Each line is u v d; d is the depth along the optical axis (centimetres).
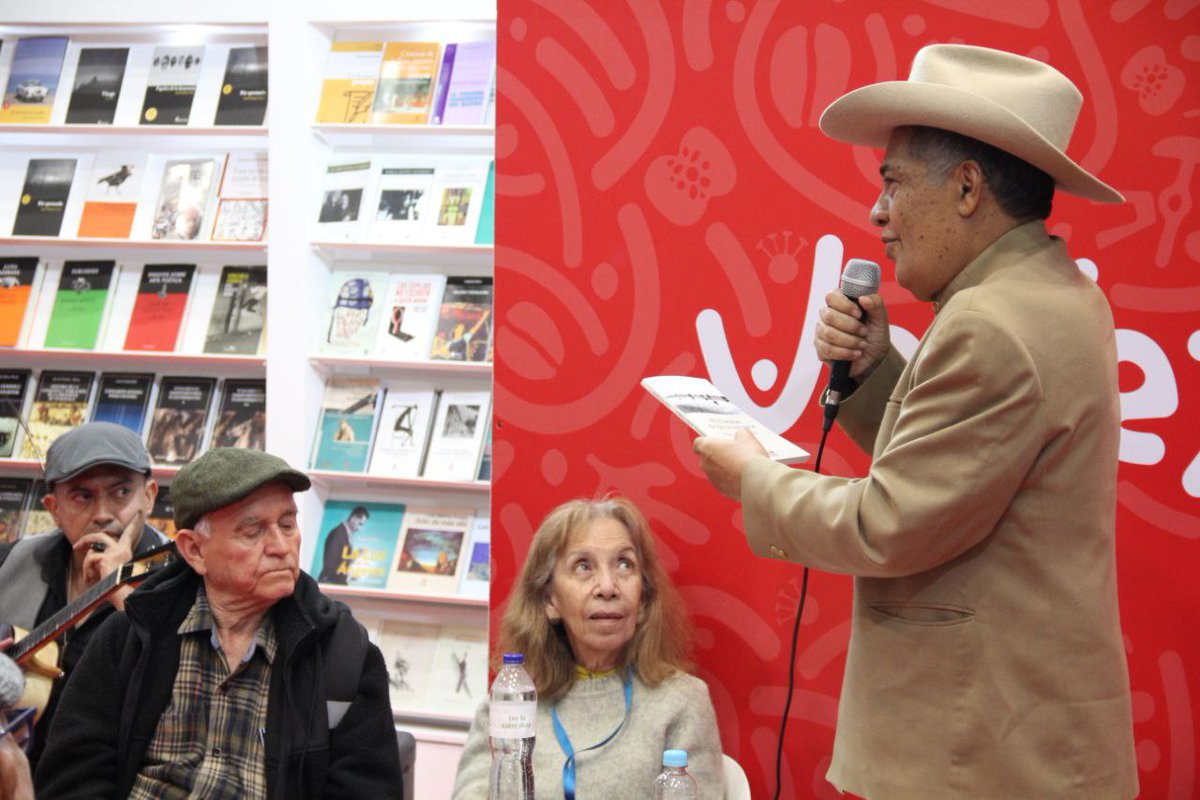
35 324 517
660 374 287
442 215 479
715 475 223
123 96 506
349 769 243
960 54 208
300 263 475
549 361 292
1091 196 204
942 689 194
